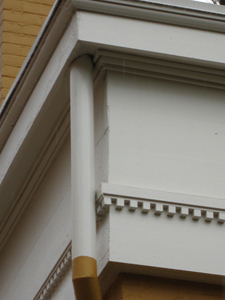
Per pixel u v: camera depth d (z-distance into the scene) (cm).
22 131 551
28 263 597
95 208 432
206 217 441
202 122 477
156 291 429
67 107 514
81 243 416
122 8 461
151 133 461
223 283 443
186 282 438
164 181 449
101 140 462
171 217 437
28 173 594
